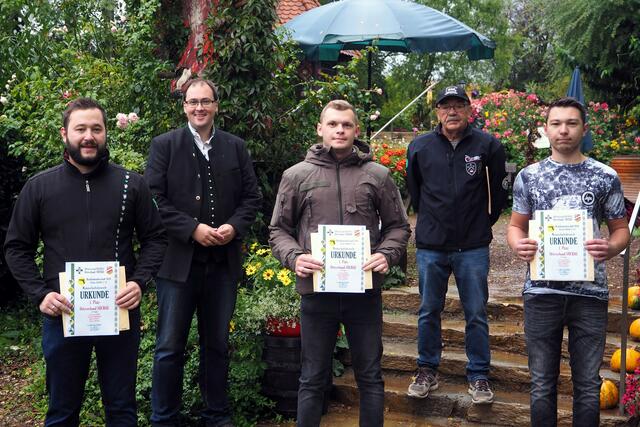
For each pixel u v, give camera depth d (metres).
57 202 3.39
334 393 5.00
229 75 5.93
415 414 4.80
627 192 9.38
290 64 6.54
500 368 4.92
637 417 4.39
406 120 18.00
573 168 3.57
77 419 3.53
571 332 3.61
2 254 7.39
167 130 6.07
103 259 3.42
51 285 3.39
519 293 5.98
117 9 7.21
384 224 3.85
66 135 3.37
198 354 4.85
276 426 4.74
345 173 3.79
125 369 3.49
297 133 6.44
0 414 5.09
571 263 3.46
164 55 6.49
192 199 4.25
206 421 4.48
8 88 6.86
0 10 8.23
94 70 6.42
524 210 3.68
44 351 3.42
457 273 4.60
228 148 4.40
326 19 8.33
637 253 7.09
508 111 11.84
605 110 11.89
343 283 3.61
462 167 4.55
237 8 5.88
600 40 11.17
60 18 8.17
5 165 7.36
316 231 3.74
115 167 3.54
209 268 4.30
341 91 6.62
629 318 5.28
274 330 4.80
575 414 3.58
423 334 4.75
